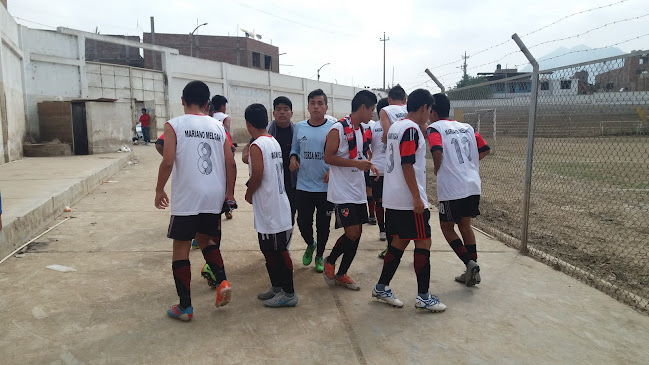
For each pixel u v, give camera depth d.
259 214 3.29
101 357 2.59
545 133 6.87
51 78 16.17
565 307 3.43
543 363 2.62
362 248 5.07
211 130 3.16
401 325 3.10
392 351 2.73
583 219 6.62
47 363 2.51
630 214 6.97
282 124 4.42
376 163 5.14
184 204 3.01
